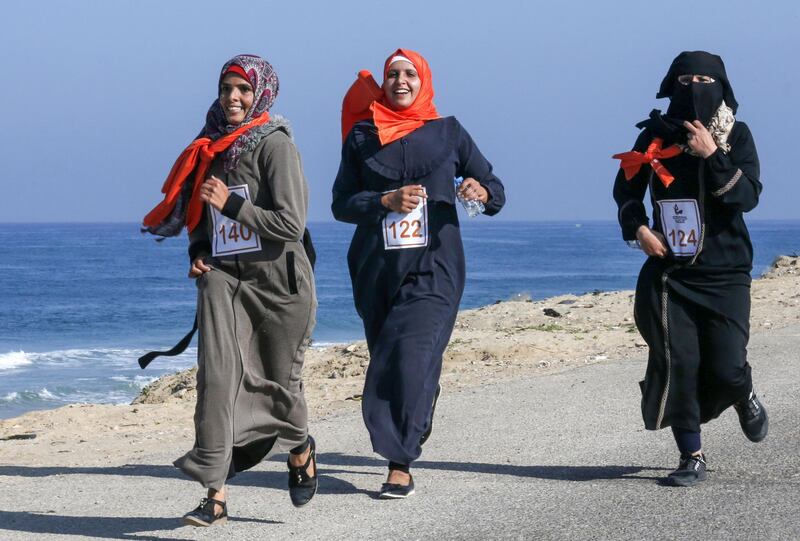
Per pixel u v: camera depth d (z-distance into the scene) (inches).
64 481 374.0
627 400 495.2
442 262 337.4
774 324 784.9
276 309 291.1
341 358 752.3
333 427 471.5
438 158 337.4
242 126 292.2
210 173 294.0
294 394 293.6
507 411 482.6
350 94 354.0
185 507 328.2
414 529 289.7
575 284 3895.2
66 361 1628.9
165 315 2714.1
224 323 284.4
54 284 4168.3
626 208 332.2
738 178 316.8
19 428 530.9
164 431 507.5
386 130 338.0
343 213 339.6
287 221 283.7
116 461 416.8
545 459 378.6
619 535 277.0
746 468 347.3
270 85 296.7
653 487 326.6
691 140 317.1
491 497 321.4
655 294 326.6
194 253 296.5
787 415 429.7
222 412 277.4
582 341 751.1
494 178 348.2
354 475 366.6
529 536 278.7
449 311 337.1
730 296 324.2
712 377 326.6
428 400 327.6
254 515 312.3
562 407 485.7
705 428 413.1
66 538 293.0
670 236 325.4
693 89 321.7
